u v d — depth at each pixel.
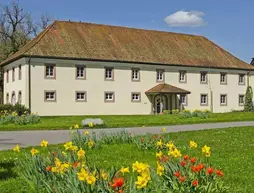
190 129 25.27
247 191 8.17
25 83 44.28
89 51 48.59
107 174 6.59
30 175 8.17
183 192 6.45
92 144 14.06
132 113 50.56
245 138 18.31
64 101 46.22
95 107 48.09
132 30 56.53
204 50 60.34
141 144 14.14
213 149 14.57
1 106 38.16
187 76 55.31
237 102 60.53
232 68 59.56
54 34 48.88
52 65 45.62
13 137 21.33
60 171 7.20
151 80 52.16
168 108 53.53
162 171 6.69
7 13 67.00
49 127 27.55
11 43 67.31
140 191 5.90
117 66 49.72
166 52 55.31
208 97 57.28
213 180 7.10
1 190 8.09
